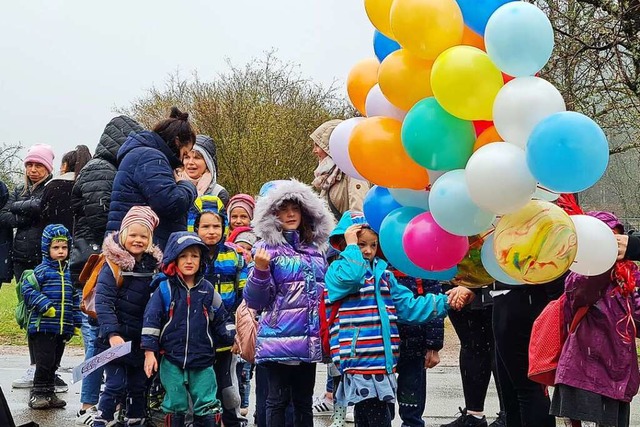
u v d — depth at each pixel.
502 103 3.98
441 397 8.46
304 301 5.93
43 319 7.77
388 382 5.57
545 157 3.80
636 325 4.92
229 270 6.70
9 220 9.59
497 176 3.92
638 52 9.41
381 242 4.73
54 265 7.93
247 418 7.51
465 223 4.18
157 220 6.43
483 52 4.17
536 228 3.98
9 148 27.67
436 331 6.15
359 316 5.62
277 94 29.48
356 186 7.50
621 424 4.82
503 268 4.12
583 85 9.90
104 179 7.35
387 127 4.55
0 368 9.92
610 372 4.71
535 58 3.97
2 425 4.27
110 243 6.29
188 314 6.06
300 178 28.39
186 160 7.79
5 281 9.76
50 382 7.83
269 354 5.87
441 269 4.46
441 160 4.23
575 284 4.69
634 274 4.80
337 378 6.55
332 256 6.39
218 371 6.45
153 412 6.57
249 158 27.72
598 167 3.80
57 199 8.87
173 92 31.06
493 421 7.11
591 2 9.69
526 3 4.07
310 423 6.09
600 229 4.17
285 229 6.14
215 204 7.09
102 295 6.26
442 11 4.15
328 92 29.69
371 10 4.73
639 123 10.11
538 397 5.18
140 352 6.37
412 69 4.35
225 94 28.92
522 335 5.17
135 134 6.73
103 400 6.32
